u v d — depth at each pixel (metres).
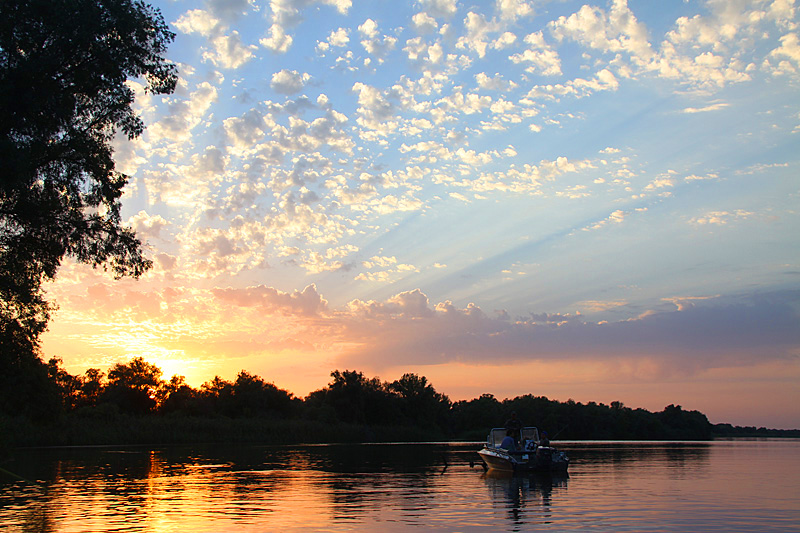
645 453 62.00
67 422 82.81
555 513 18.41
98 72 23.38
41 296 29.72
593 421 154.38
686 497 22.27
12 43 21.91
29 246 24.55
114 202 25.11
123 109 24.48
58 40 22.44
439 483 27.75
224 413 126.88
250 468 37.81
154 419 93.38
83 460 45.84
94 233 24.73
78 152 23.53
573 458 50.59
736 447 90.12
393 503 20.72
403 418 139.50
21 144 21.19
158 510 19.16
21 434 68.31
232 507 19.84
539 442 33.81
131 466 39.31
